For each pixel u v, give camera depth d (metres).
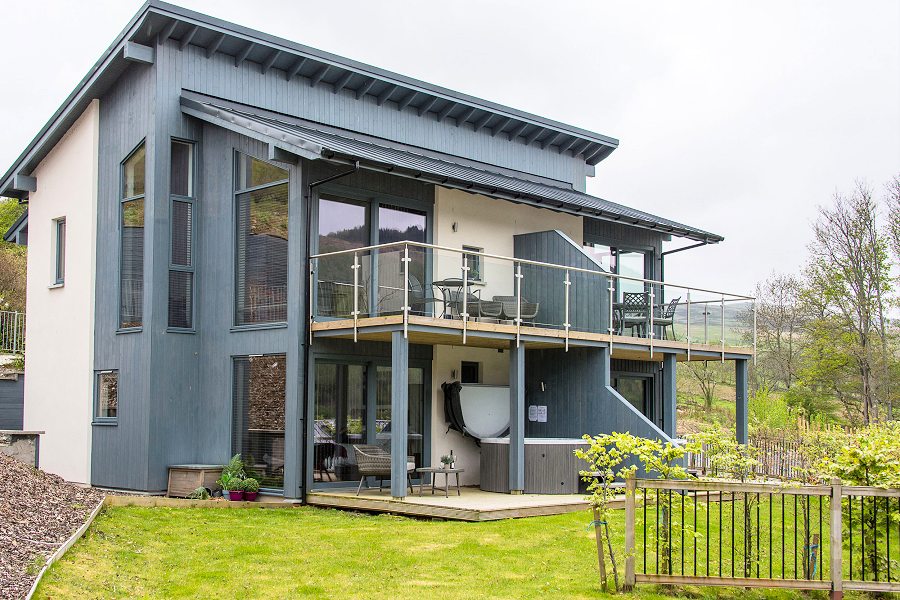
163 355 15.11
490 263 15.44
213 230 15.57
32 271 19.14
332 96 17.41
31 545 8.24
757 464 10.66
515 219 18.12
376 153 14.95
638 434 15.77
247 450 14.80
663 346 17.58
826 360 31.94
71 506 10.81
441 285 14.62
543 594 8.04
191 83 15.70
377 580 8.59
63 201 18.16
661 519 9.23
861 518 8.53
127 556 9.04
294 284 14.27
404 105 18.41
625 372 19.48
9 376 20.44
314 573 8.84
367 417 15.27
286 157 14.08
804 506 8.24
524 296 15.86
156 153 15.21
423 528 11.57
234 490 14.21
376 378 15.44
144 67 15.66
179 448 15.21
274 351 14.47
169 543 10.06
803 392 33.56
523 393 14.93
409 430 15.84
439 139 19.03
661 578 8.07
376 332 13.59
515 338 14.90
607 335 16.45
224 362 15.22
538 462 14.67
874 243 31.02
